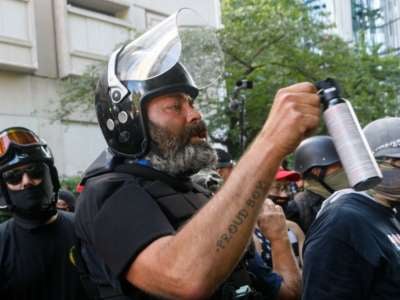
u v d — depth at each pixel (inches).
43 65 492.7
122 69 64.9
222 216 48.1
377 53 745.0
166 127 62.2
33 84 484.1
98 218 56.4
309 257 80.1
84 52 510.9
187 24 74.1
